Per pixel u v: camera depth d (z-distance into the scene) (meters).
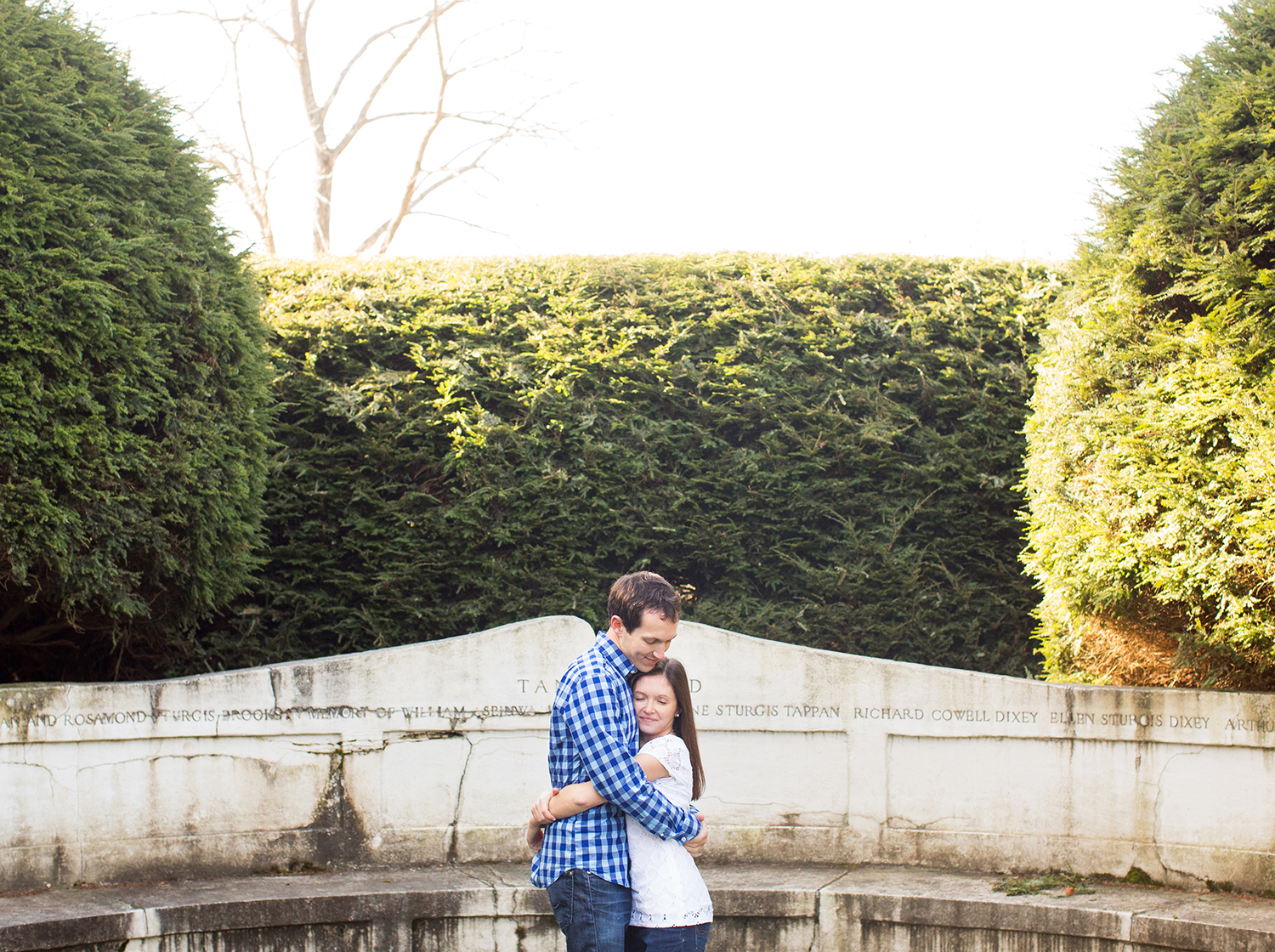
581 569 6.58
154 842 4.49
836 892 4.41
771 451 6.75
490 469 6.62
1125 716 4.66
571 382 6.82
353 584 6.51
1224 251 4.68
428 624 6.48
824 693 4.92
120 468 4.56
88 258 4.49
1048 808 4.75
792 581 6.74
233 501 5.09
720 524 6.66
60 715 4.38
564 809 2.92
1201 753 4.57
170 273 4.84
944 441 6.73
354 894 4.28
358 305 7.01
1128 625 5.07
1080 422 5.00
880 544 6.60
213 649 6.19
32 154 4.51
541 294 7.12
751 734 4.93
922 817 4.85
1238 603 4.33
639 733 3.06
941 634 6.52
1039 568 5.40
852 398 6.83
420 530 6.59
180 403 4.85
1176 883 4.55
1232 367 4.44
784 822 4.90
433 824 4.80
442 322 6.94
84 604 4.58
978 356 6.86
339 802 4.72
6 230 4.28
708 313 7.15
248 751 4.64
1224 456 4.42
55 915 3.94
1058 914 4.21
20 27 4.64
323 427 6.84
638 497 6.74
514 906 4.36
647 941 2.90
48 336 4.32
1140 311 4.96
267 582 6.44
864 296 7.13
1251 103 4.70
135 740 4.49
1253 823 4.48
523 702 4.88
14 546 4.21
